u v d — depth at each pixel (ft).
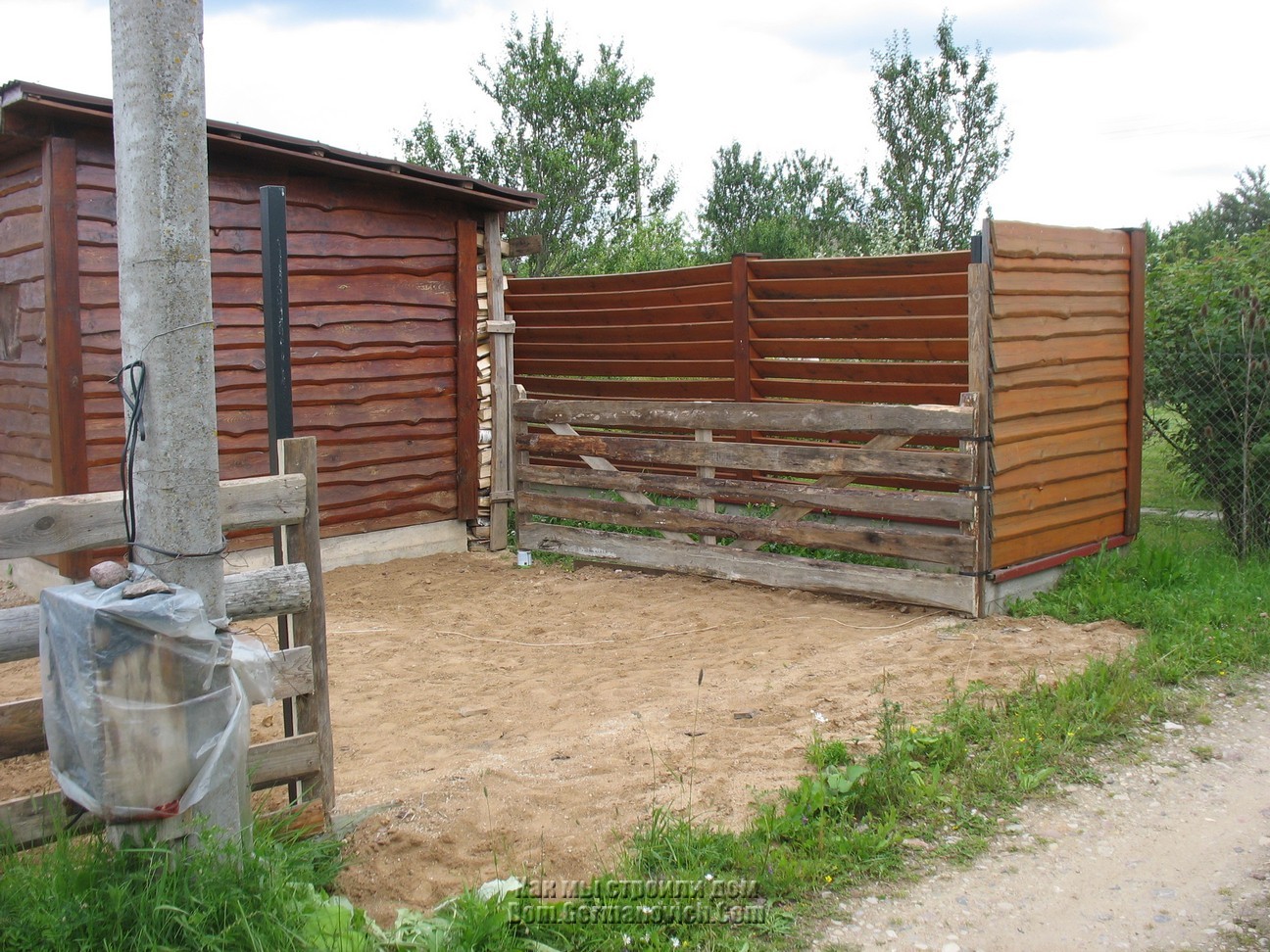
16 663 23.18
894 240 95.86
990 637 23.24
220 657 11.31
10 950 9.98
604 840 13.89
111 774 10.41
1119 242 28.09
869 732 17.46
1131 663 20.29
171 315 11.32
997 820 14.62
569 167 89.61
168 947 10.19
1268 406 29.58
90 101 24.95
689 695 20.18
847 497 26.96
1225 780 15.90
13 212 28.19
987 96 96.68
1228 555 29.60
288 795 14.11
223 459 29.50
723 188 128.57
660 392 36.24
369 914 12.33
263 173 29.71
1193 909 12.41
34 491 28.37
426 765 17.15
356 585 30.83
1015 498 25.46
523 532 34.22
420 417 34.32
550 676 22.17
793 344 30.37
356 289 32.14
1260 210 92.38
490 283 35.99
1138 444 29.40
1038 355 25.57
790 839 13.74
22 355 28.53
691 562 30.55
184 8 11.10
